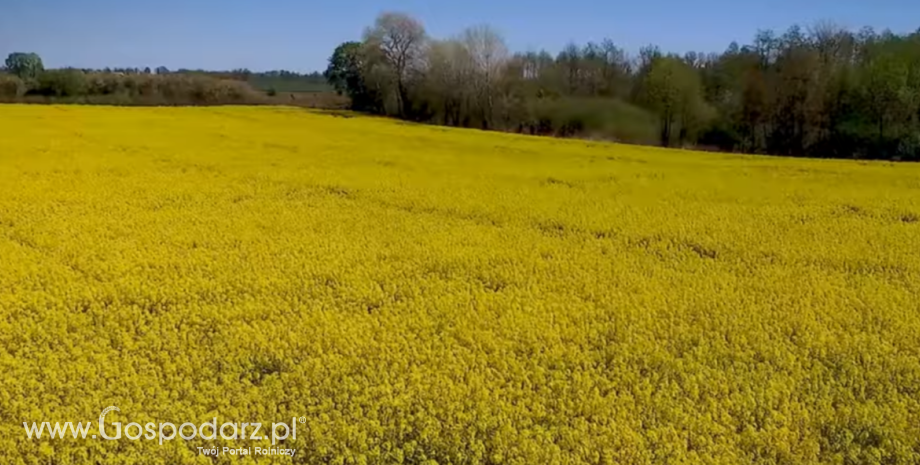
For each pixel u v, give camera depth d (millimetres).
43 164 23281
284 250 14234
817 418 7953
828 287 12727
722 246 15719
